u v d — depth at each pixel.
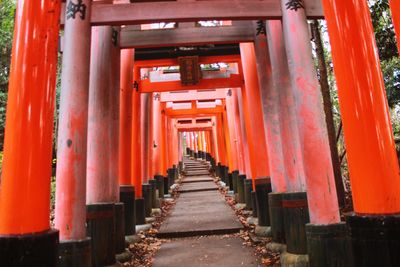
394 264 3.20
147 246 9.57
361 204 3.49
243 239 9.99
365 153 3.49
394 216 3.28
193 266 7.64
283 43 8.00
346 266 5.59
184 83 13.06
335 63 3.85
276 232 8.38
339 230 5.71
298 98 6.41
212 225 11.51
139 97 13.02
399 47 3.43
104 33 8.23
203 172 31.20
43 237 2.92
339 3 3.82
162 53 12.72
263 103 9.14
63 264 5.50
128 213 10.02
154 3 7.44
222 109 22.39
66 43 6.56
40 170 3.05
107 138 7.70
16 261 2.79
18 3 3.32
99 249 7.01
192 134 49.22
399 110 14.31
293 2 6.83
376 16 9.49
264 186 10.09
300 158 7.39
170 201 18.50
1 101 16.34
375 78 3.64
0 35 15.56
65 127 6.16
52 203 13.16
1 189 3.00
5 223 2.90
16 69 3.16
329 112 11.01
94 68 7.98
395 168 3.48
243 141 14.52
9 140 3.05
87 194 7.40
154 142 19.03
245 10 7.34
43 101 3.17
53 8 3.39
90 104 7.73
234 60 12.96
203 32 9.61
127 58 10.62
